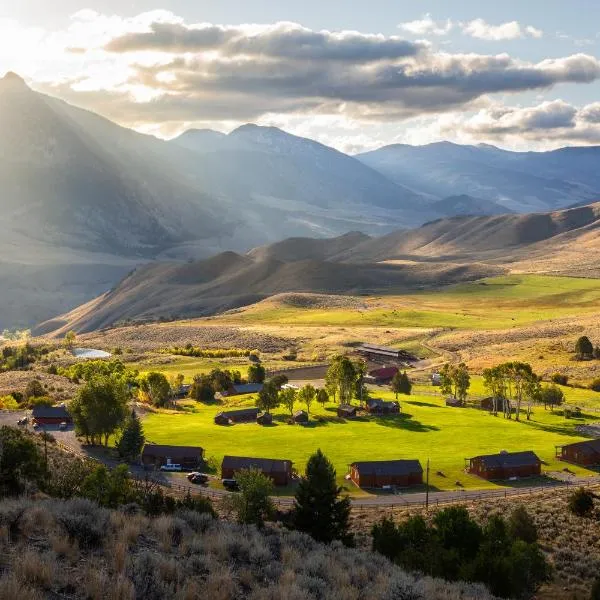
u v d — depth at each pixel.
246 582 19.78
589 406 150.00
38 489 39.97
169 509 38.62
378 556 29.81
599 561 53.50
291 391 140.12
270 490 56.25
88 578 16.64
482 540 41.34
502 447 112.31
